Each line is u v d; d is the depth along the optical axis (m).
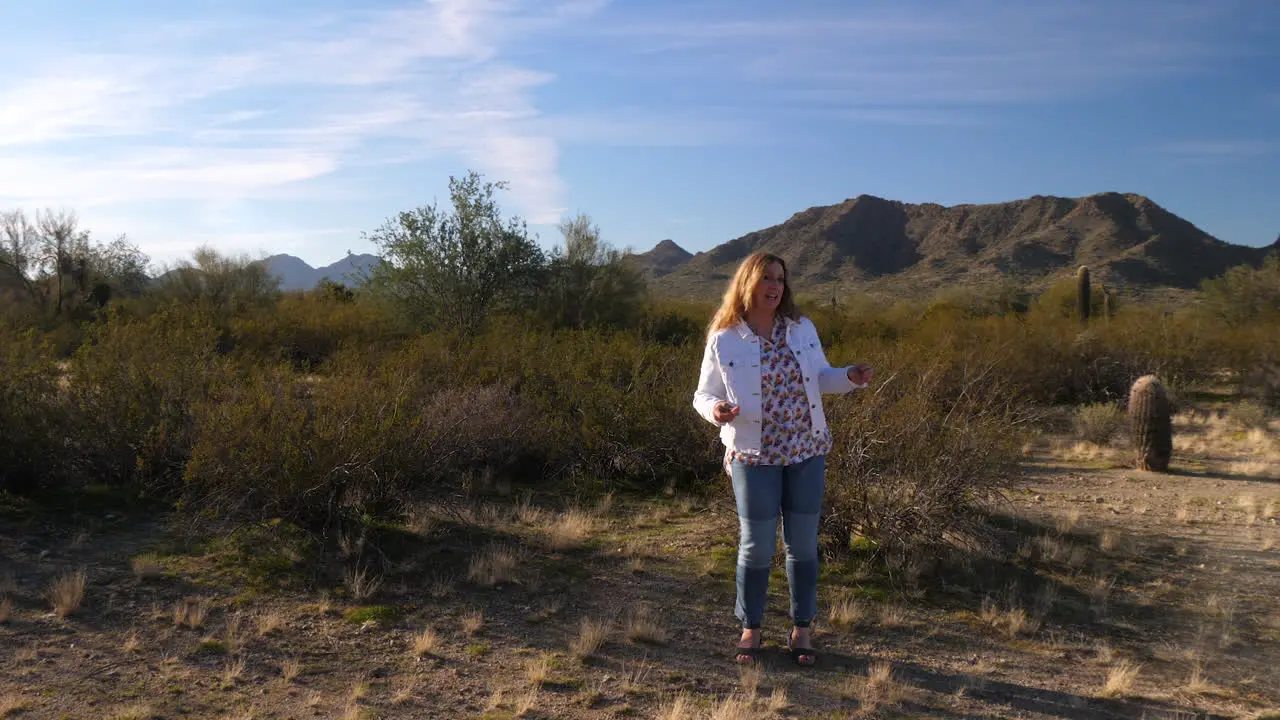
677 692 3.68
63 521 5.71
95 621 4.14
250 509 5.42
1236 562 5.71
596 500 7.29
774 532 4.01
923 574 5.25
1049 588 5.05
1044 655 4.19
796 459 3.94
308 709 3.39
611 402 8.20
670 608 4.68
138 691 3.47
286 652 3.91
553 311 22.33
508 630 4.29
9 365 6.63
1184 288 116.38
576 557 5.49
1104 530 6.49
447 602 4.61
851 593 4.91
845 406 5.83
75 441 6.58
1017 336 17.70
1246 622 4.64
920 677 3.91
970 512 5.92
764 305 3.96
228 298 27.59
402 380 7.36
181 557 5.07
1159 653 4.21
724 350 3.98
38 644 3.85
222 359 7.71
